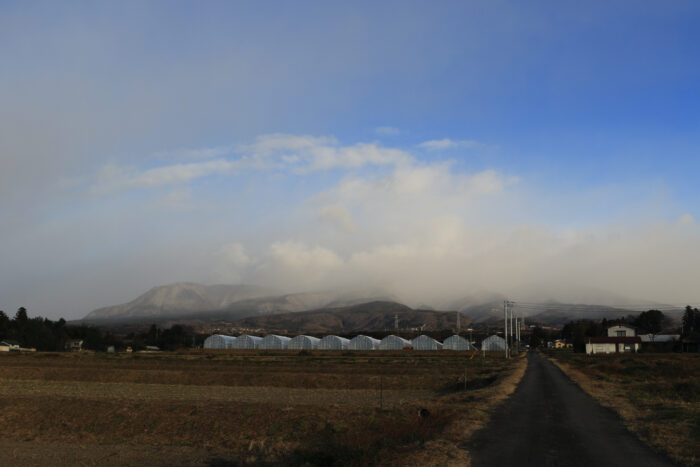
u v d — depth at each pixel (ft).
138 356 406.41
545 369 238.27
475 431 75.36
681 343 458.91
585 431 75.61
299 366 282.56
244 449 90.94
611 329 516.73
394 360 348.18
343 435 86.99
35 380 219.41
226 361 329.93
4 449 99.91
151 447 98.27
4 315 572.51
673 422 80.59
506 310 390.42
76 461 91.35
